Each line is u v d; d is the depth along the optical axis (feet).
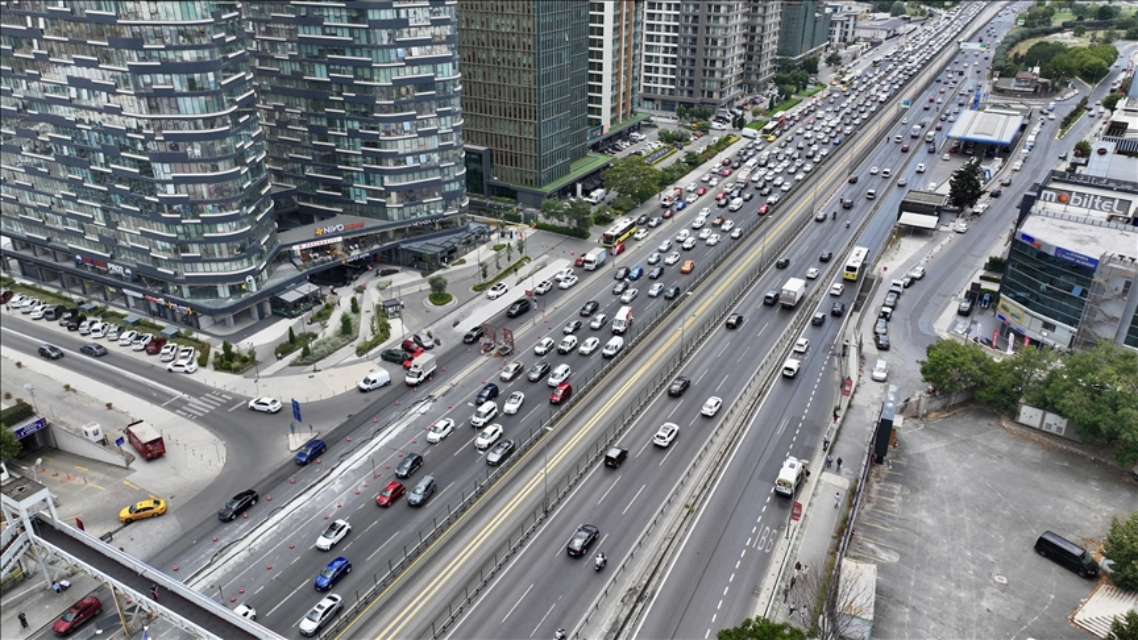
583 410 386.11
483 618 264.31
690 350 441.68
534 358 439.22
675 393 394.73
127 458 353.72
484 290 523.70
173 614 240.32
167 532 311.27
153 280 476.54
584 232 609.42
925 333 456.86
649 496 323.57
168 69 407.03
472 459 351.67
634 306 498.69
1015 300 435.53
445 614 266.57
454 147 555.28
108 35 407.85
